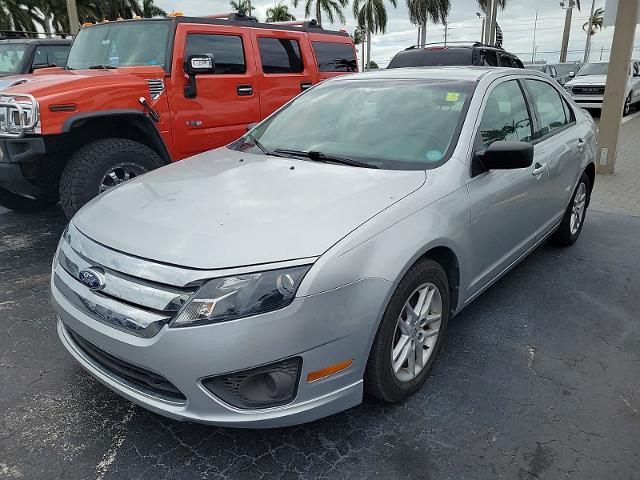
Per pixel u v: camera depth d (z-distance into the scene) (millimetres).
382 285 2379
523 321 3686
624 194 7086
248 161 3326
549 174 4023
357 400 2457
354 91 3861
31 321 3664
